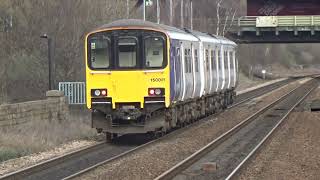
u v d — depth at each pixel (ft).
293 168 85.92
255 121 163.12
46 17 246.06
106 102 119.65
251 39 444.55
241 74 550.77
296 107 216.13
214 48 176.65
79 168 89.25
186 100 141.38
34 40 246.47
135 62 119.14
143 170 84.94
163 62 119.03
